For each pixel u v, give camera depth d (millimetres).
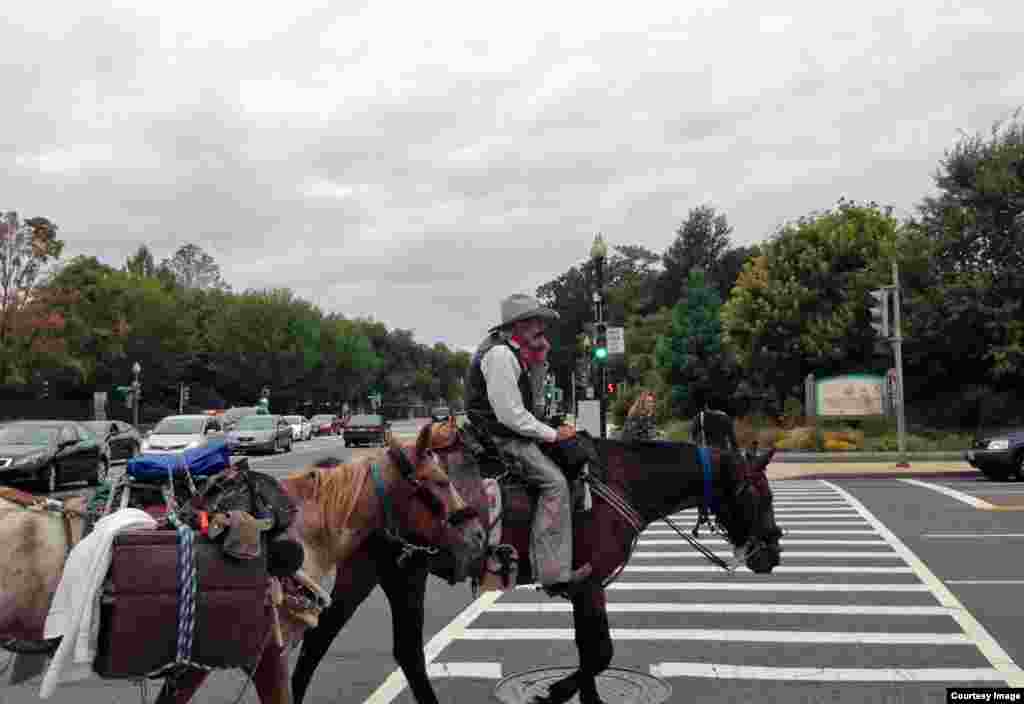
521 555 5086
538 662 6352
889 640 6738
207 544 3590
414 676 4801
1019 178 29094
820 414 29656
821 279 34625
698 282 43906
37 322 41125
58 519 3805
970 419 29688
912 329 29312
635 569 9734
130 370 58031
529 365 5207
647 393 12078
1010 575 9055
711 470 5785
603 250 22938
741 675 5945
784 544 11055
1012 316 27766
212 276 112375
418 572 4848
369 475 4426
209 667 3518
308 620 4000
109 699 5543
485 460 5160
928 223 30609
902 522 12867
